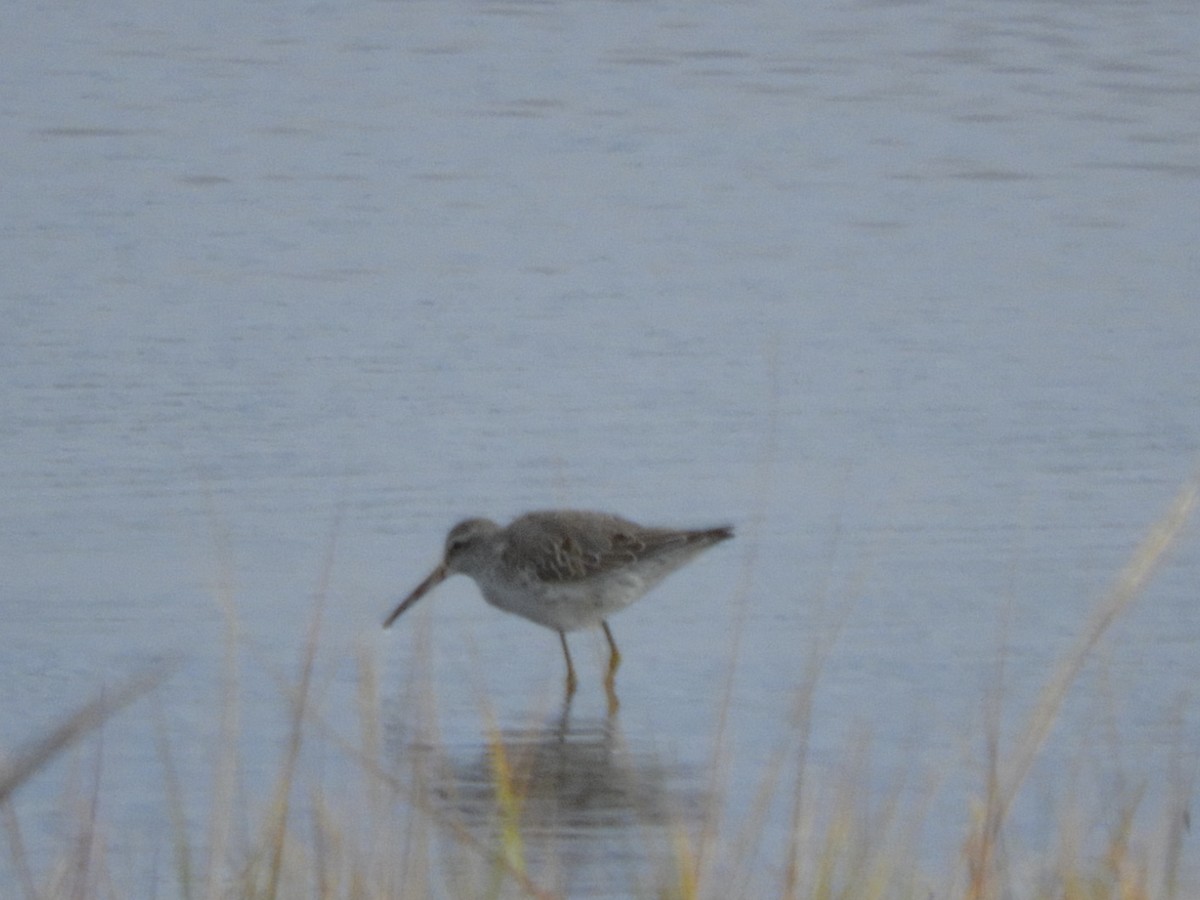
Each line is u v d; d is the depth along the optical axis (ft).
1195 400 62.54
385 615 47.73
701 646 46.47
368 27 115.14
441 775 39.40
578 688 44.37
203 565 49.42
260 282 72.74
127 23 114.83
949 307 71.51
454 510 53.16
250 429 58.49
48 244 76.74
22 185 84.89
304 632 46.24
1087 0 122.42
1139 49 110.63
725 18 118.01
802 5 121.70
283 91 101.35
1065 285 74.23
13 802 36.86
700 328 68.64
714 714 42.63
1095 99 101.24
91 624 46.06
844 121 97.55
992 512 53.62
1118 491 55.16
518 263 75.87
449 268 75.05
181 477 54.80
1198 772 39.01
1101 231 81.15
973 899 30.81
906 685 43.75
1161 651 45.39
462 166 89.30
